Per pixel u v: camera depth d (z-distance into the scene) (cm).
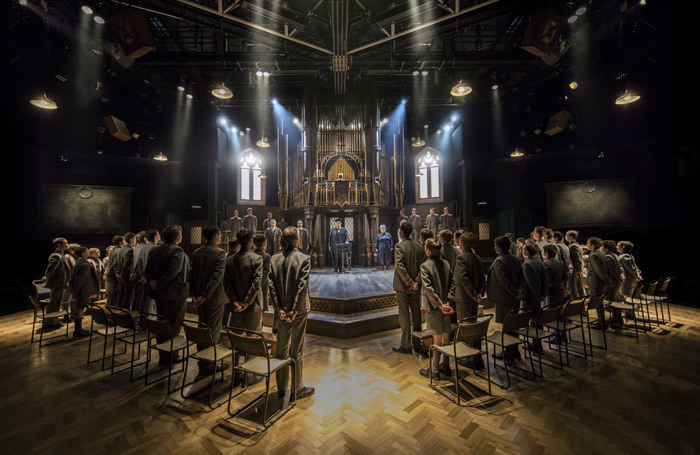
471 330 285
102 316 352
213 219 1136
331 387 314
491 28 880
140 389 313
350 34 770
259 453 215
